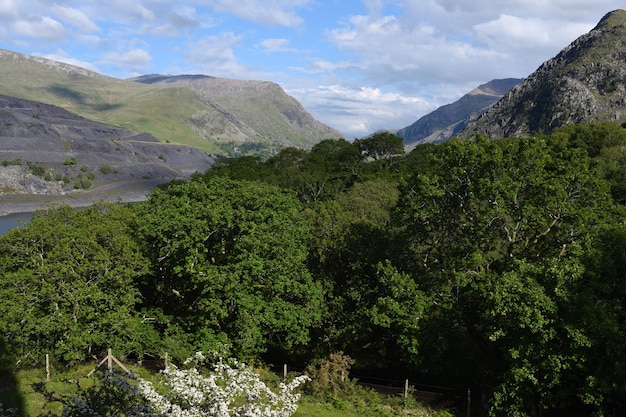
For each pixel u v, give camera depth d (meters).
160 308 28.70
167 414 12.18
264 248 27.11
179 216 27.12
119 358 26.34
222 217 27.80
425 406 23.84
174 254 27.36
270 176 83.06
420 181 27.88
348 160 92.31
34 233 27.42
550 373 19.86
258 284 27.97
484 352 26.38
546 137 84.62
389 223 39.53
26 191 175.25
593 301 19.38
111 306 25.67
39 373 23.38
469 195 26.06
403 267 30.16
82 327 24.88
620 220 25.84
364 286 30.33
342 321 30.45
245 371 14.20
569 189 26.50
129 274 26.44
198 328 27.06
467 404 23.98
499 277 23.28
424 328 24.98
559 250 25.38
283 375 26.61
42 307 25.38
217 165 110.75
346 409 22.41
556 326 19.61
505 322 20.34
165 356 24.30
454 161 28.02
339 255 32.34
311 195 74.19
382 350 32.44
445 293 26.61
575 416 22.06
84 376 23.33
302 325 27.92
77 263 26.08
